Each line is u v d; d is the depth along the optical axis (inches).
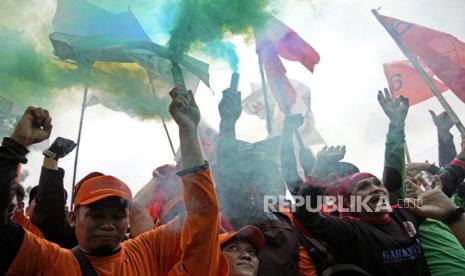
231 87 135.1
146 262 109.1
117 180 111.6
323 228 135.0
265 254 128.6
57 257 102.2
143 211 135.3
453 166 177.2
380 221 144.3
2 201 96.5
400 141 157.5
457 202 191.0
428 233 152.5
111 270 104.0
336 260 136.0
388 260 136.9
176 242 113.0
